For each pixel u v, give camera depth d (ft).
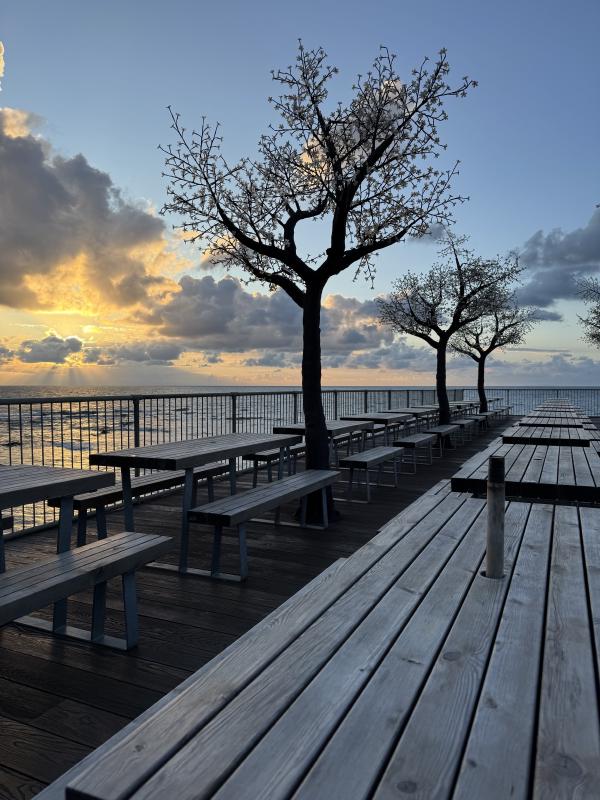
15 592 8.07
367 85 20.77
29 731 7.82
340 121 20.20
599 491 14.62
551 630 6.23
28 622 11.49
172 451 15.92
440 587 7.59
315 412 20.21
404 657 5.56
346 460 22.93
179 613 12.08
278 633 6.15
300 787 3.66
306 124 20.25
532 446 23.93
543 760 3.97
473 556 9.01
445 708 4.63
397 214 21.53
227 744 4.13
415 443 29.22
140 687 9.06
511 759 3.96
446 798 3.57
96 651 10.34
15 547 16.63
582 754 4.05
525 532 10.48
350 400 45.21
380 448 26.84
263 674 5.21
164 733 4.26
